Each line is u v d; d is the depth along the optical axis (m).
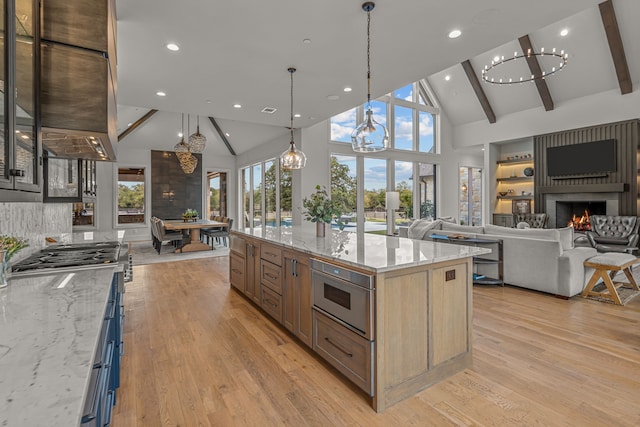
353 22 2.89
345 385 2.18
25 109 1.27
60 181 2.61
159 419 1.84
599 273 3.87
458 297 2.33
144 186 9.51
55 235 3.24
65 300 1.32
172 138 9.18
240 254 4.08
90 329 1.03
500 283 4.42
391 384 1.98
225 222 8.37
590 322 3.19
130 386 2.15
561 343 2.74
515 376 2.25
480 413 1.88
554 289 3.95
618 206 7.14
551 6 2.66
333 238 3.21
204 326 3.17
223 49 3.36
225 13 2.74
